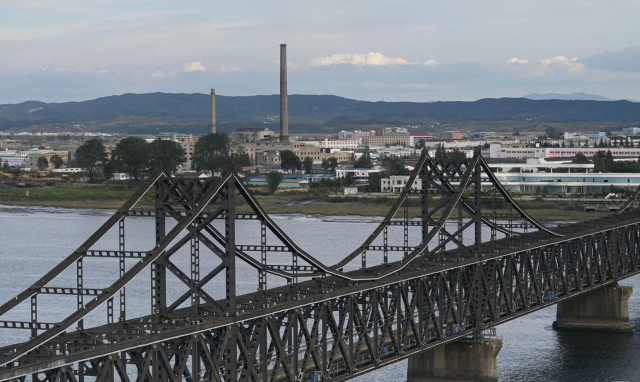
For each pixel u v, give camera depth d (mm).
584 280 159625
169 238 77562
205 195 79250
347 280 97500
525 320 165750
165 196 81062
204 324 77125
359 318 97438
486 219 126875
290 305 86188
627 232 171250
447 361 118500
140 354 74375
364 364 98375
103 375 68688
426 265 113062
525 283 133000
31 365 63406
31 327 71000
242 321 81125
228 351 80125
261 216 85250
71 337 71062
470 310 120875
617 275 162125
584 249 153000
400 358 103250
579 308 158625
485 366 117875
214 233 83500
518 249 130000
